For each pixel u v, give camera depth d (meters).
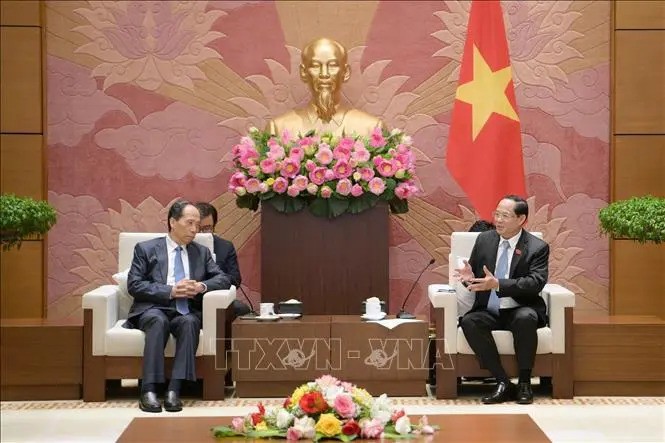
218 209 8.15
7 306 8.02
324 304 7.28
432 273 8.16
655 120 8.09
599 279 8.20
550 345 6.38
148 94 8.14
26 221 5.88
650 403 6.30
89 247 8.12
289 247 7.27
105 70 8.11
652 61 8.09
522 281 6.28
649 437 5.37
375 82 8.17
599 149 8.18
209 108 8.16
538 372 6.41
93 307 6.38
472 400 6.39
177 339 6.21
